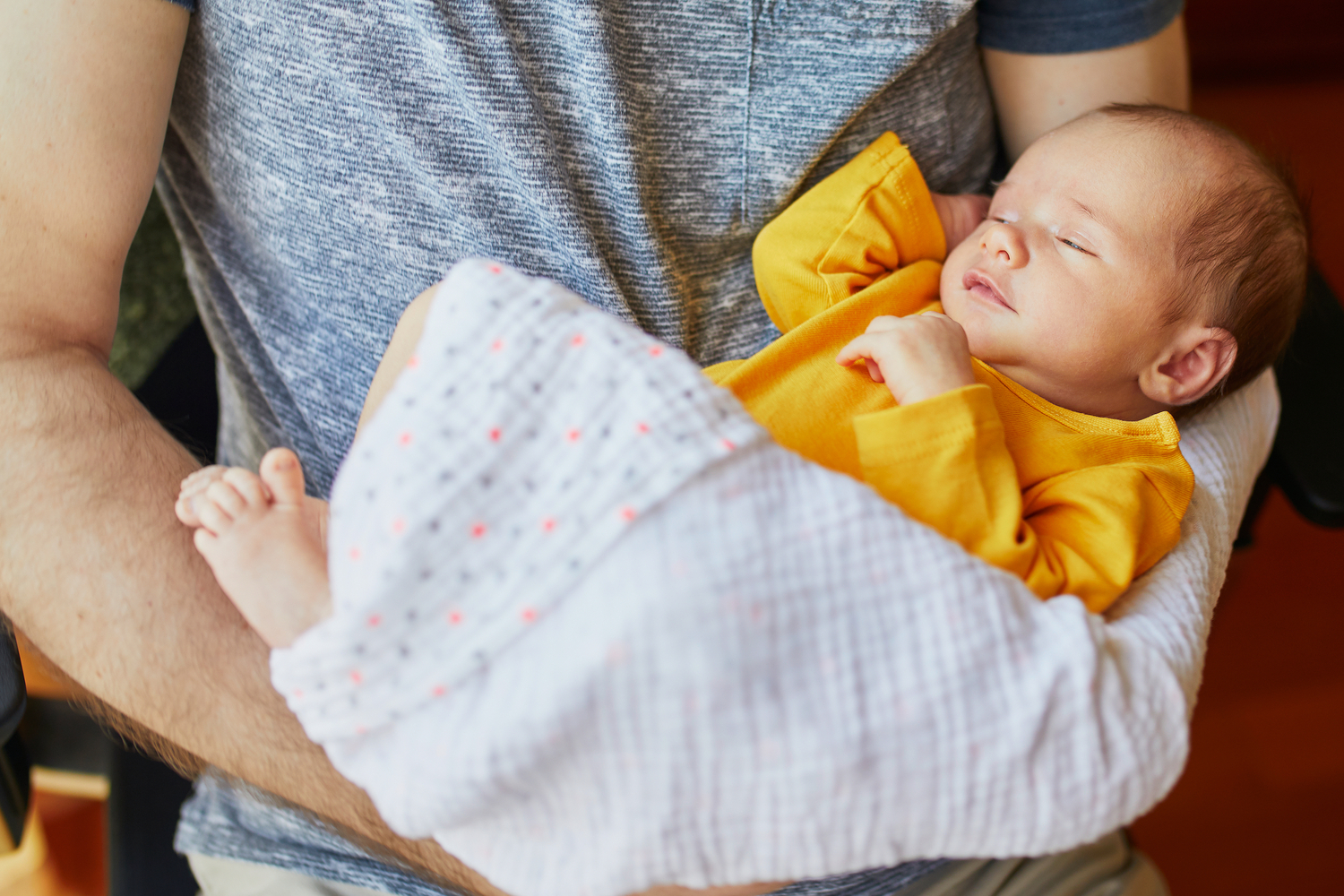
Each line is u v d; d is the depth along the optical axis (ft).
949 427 2.16
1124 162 2.69
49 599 2.07
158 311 3.74
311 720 1.79
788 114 2.61
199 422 3.27
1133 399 2.80
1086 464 2.48
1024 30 2.97
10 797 2.59
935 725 1.73
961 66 2.92
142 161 2.27
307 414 2.73
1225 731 4.80
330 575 1.90
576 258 2.45
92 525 2.11
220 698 2.12
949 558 1.82
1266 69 7.18
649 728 1.66
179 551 2.16
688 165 2.59
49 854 4.17
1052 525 2.31
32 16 2.09
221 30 2.33
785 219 2.72
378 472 1.77
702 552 1.70
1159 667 1.98
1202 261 2.63
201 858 2.59
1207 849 4.45
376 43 2.31
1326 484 2.79
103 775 3.33
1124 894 2.73
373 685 1.75
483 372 1.81
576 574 1.70
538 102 2.38
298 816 2.51
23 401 2.13
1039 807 1.79
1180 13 3.09
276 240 2.60
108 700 2.10
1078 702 1.80
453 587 1.73
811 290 2.67
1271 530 5.49
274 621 1.96
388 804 1.76
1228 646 5.09
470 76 2.30
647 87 2.48
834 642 1.73
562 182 2.40
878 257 2.77
